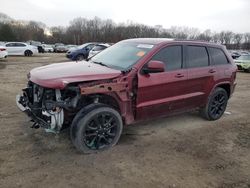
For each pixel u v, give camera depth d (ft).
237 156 16.02
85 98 15.25
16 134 17.25
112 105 16.01
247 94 34.01
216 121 21.84
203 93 20.10
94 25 300.81
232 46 281.13
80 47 70.44
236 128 20.49
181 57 18.49
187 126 20.30
